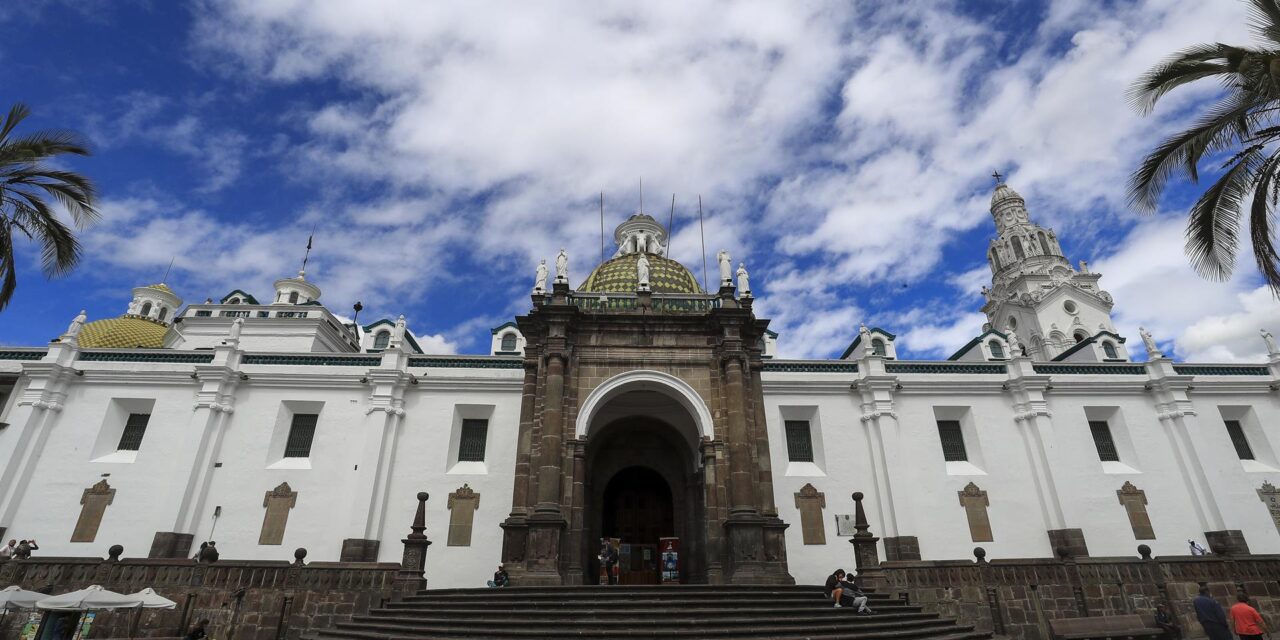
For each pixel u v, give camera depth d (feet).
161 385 87.92
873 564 61.46
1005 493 88.02
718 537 67.51
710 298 82.07
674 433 89.25
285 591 59.11
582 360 75.61
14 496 78.79
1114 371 97.25
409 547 61.11
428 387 90.43
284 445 87.61
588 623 47.67
